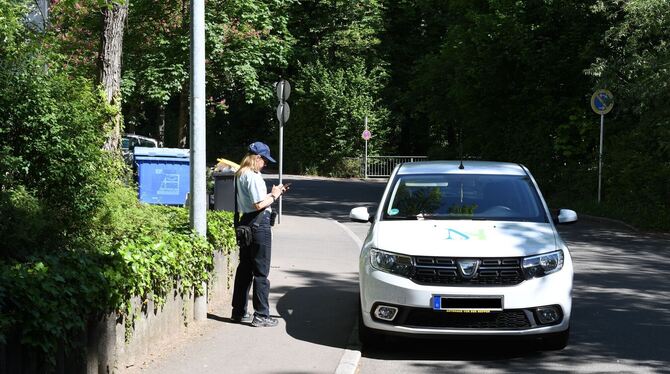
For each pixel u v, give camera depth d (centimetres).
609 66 2105
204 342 707
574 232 1762
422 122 4900
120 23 1152
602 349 730
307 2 4606
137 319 610
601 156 2209
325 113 4538
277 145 4869
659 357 702
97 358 533
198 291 773
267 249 780
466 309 663
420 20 4816
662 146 1950
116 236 855
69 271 511
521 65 2723
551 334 682
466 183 815
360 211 832
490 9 2867
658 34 1961
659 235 1714
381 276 686
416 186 814
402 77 4856
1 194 720
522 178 828
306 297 954
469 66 2895
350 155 4600
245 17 2272
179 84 2177
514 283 672
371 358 697
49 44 909
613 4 2145
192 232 780
